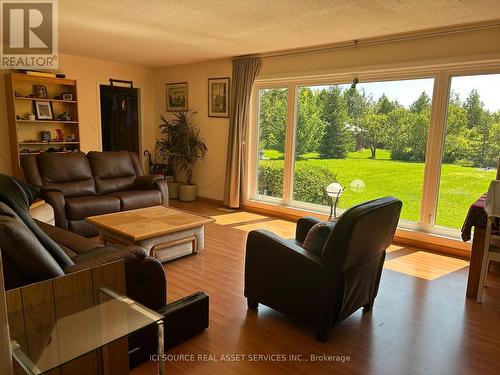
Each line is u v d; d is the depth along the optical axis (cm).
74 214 395
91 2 311
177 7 317
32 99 524
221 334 224
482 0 278
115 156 493
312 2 293
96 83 614
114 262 166
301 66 483
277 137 537
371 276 241
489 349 215
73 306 149
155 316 146
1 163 529
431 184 398
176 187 639
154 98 701
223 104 581
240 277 307
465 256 372
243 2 299
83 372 166
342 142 474
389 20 336
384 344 217
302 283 219
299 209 507
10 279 146
